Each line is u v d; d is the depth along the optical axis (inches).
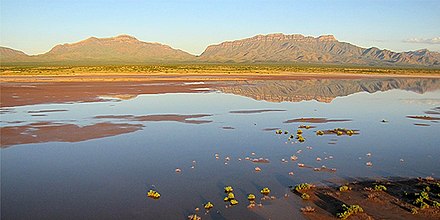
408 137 1111.0
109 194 641.6
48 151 908.6
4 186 676.1
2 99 1806.1
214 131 1169.4
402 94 2427.4
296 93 2373.3
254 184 695.1
